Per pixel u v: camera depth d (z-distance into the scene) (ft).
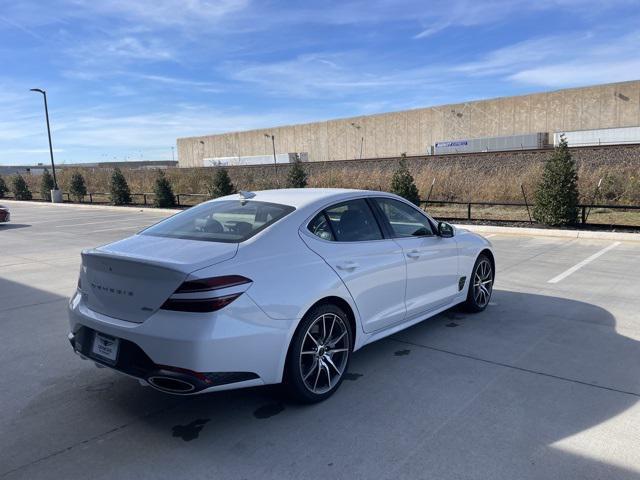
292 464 9.48
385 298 13.88
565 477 8.87
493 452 9.67
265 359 10.57
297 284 11.23
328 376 12.10
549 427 10.54
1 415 11.58
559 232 39.78
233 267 10.43
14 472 9.36
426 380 12.98
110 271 10.84
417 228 15.94
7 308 20.68
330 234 12.84
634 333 16.21
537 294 21.34
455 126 219.00
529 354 14.60
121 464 9.60
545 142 185.16
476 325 17.31
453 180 69.26
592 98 183.21
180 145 346.74
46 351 15.66
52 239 43.80
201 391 9.87
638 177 57.52
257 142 297.33
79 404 12.09
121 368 10.50
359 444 10.10
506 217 51.72
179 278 9.85
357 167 98.53
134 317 10.45
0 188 137.69
